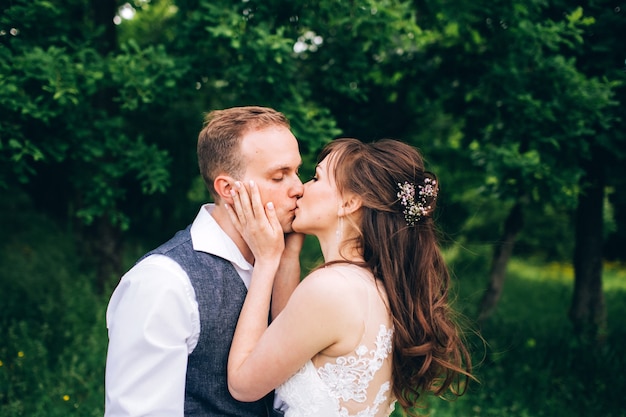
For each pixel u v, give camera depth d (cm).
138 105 400
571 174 401
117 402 139
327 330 139
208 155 160
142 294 143
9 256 654
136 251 768
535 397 371
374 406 148
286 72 371
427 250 159
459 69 464
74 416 320
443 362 160
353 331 141
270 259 156
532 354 430
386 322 149
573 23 383
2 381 340
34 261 637
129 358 140
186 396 153
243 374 146
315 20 384
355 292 143
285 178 158
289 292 169
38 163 536
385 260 153
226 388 155
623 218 996
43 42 363
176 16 388
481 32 434
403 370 155
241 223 156
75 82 346
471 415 350
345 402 142
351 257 157
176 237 163
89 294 485
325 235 160
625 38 405
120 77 366
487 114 440
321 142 373
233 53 375
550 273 1073
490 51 439
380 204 154
